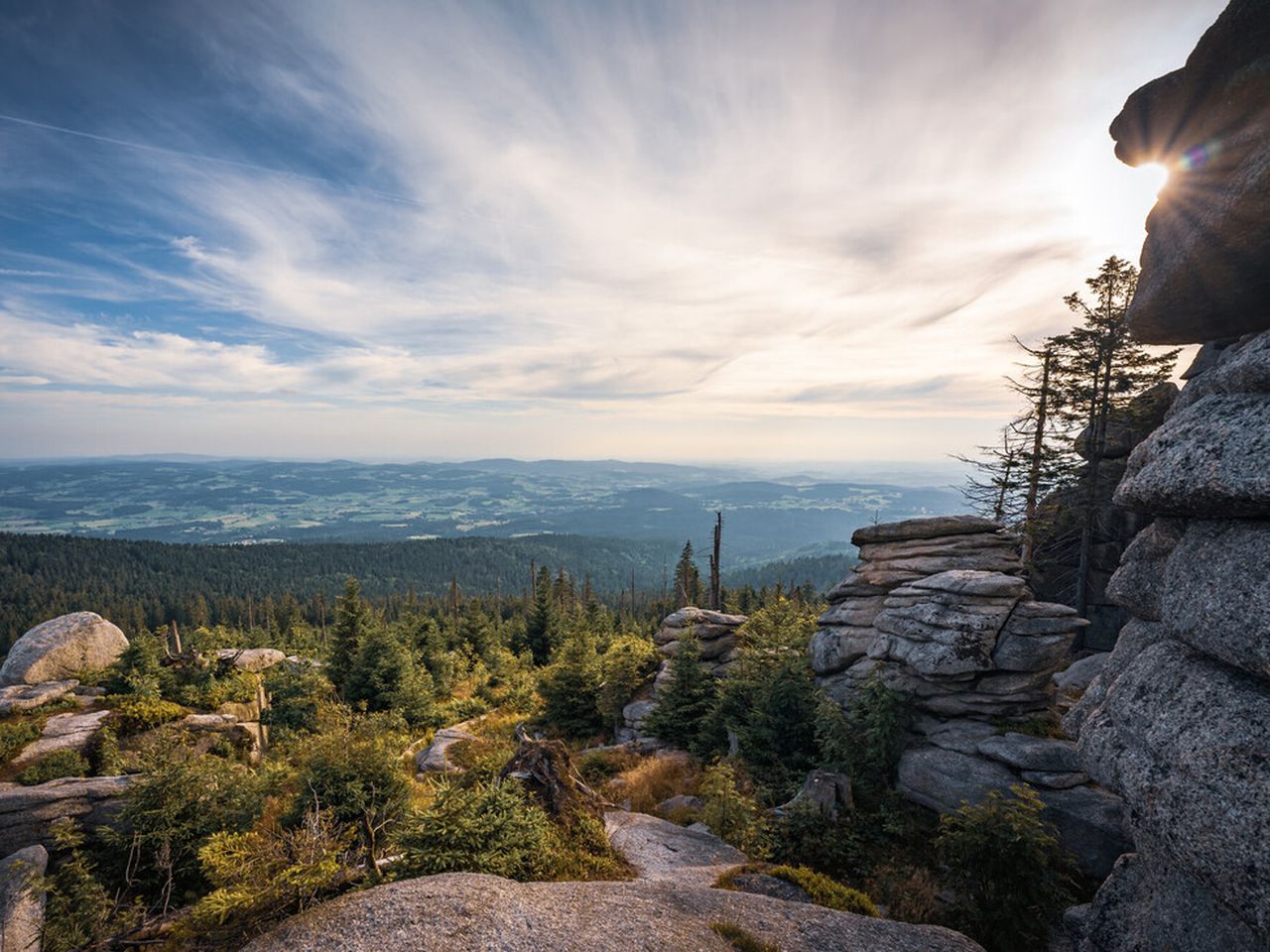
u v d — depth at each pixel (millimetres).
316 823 10492
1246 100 6039
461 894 8188
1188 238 6926
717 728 22516
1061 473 29906
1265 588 5227
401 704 37125
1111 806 13586
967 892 11711
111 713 24078
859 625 21953
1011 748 15531
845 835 14820
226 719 26594
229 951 8766
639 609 118188
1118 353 27750
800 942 8227
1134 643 8188
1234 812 4898
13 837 15758
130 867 14430
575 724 31031
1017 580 18422
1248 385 6160
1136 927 7074
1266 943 5094
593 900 8602
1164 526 7812
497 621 84250
